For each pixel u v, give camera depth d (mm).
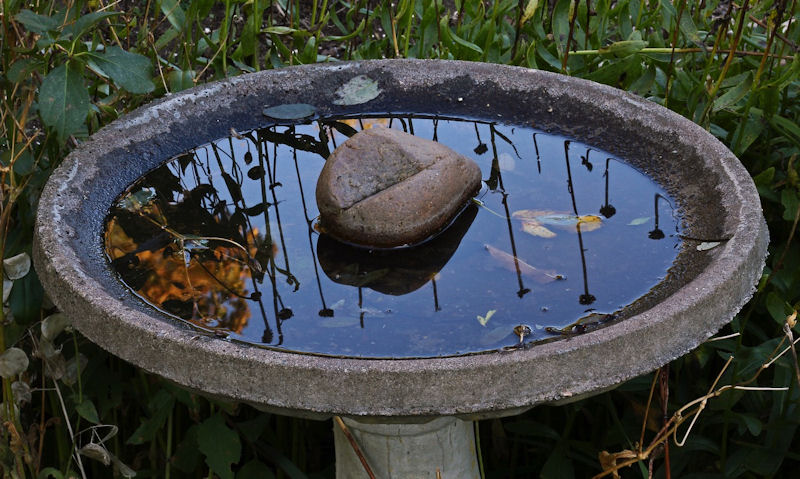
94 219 1406
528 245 1402
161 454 1698
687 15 1683
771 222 1732
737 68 1769
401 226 1393
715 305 1281
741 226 1341
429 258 1393
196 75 1795
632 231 1408
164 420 1589
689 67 1822
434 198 1404
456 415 1237
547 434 1650
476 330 1307
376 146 1413
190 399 1588
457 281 1364
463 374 1221
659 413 1624
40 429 1543
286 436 1724
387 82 1599
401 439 1441
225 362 1232
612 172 1484
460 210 1443
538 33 1861
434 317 1323
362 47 1927
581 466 1747
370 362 1226
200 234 1422
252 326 1316
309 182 1500
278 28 1856
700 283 1285
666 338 1259
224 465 1559
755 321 1729
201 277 1369
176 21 1743
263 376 1229
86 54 1430
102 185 1436
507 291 1350
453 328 1311
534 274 1367
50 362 1505
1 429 1521
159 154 1495
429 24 1888
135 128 1481
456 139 1550
